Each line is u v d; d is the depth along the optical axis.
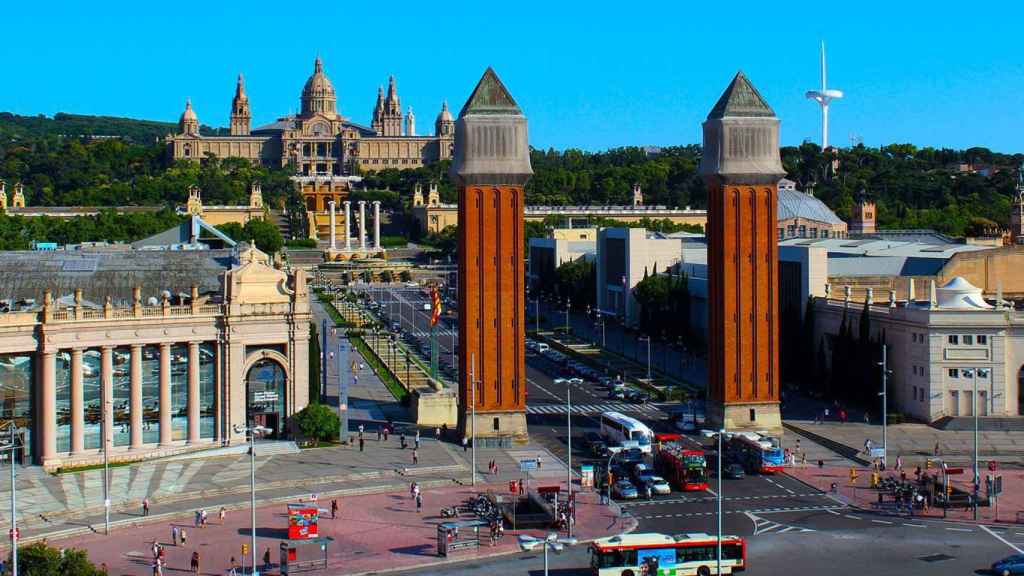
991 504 167.00
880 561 141.25
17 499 167.75
